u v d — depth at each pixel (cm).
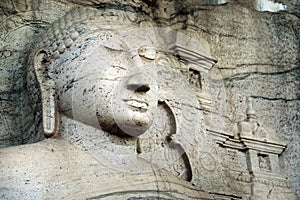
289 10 548
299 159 497
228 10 528
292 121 506
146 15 491
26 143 446
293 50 530
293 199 483
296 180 491
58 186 394
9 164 396
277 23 538
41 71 436
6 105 456
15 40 472
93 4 475
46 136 424
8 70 464
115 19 450
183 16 512
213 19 520
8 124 453
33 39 474
